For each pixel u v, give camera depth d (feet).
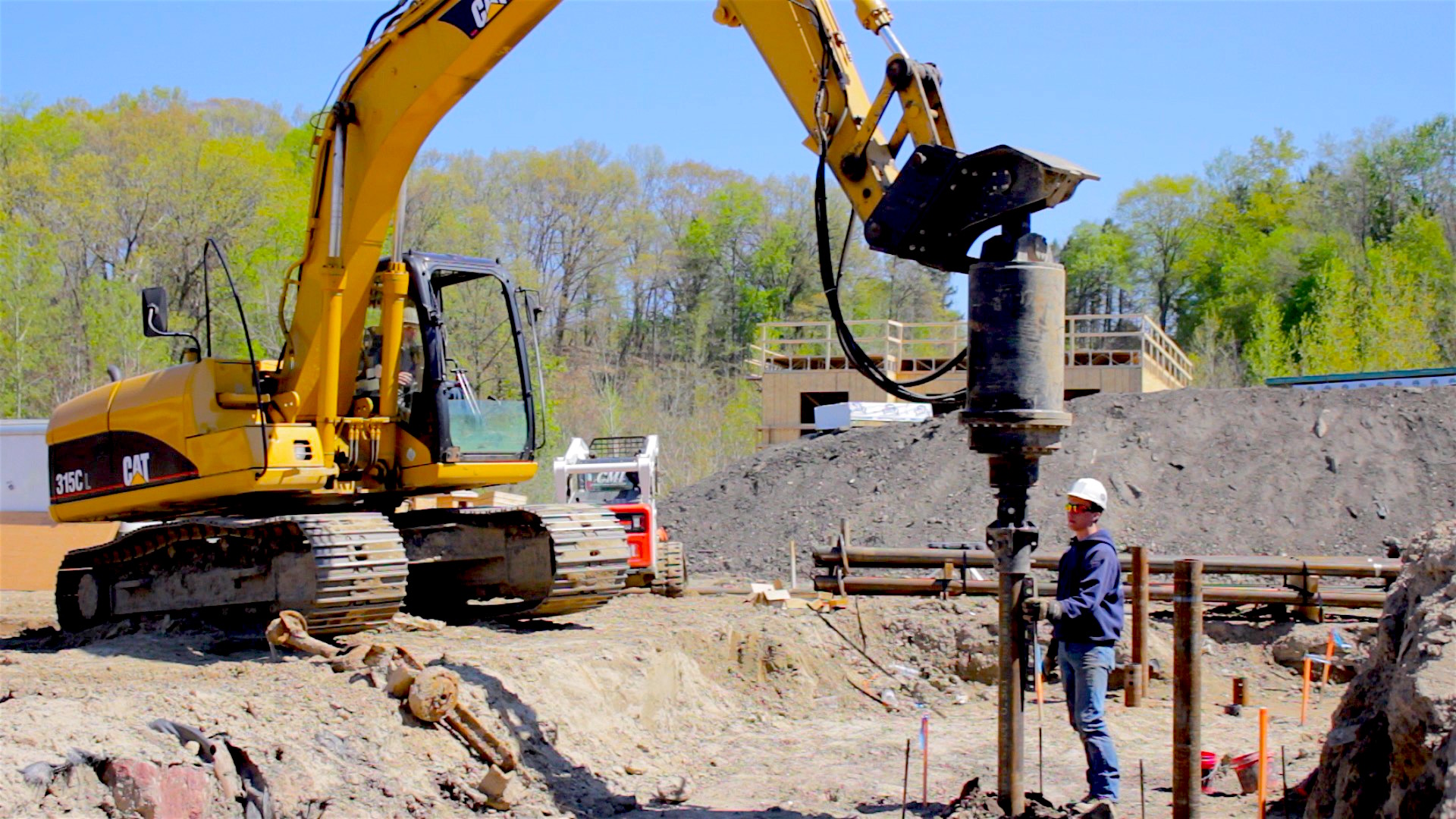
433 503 51.83
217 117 202.08
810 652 39.63
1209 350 169.89
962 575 44.68
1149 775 26.94
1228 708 35.09
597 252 230.07
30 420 62.54
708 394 191.01
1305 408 67.10
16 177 138.92
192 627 35.32
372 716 24.58
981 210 20.48
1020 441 20.12
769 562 64.44
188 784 19.61
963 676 39.68
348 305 34.04
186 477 34.45
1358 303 158.92
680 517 74.28
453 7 30.58
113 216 142.72
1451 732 15.07
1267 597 41.45
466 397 35.68
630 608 44.34
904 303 242.99
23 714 20.26
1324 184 229.04
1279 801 23.12
